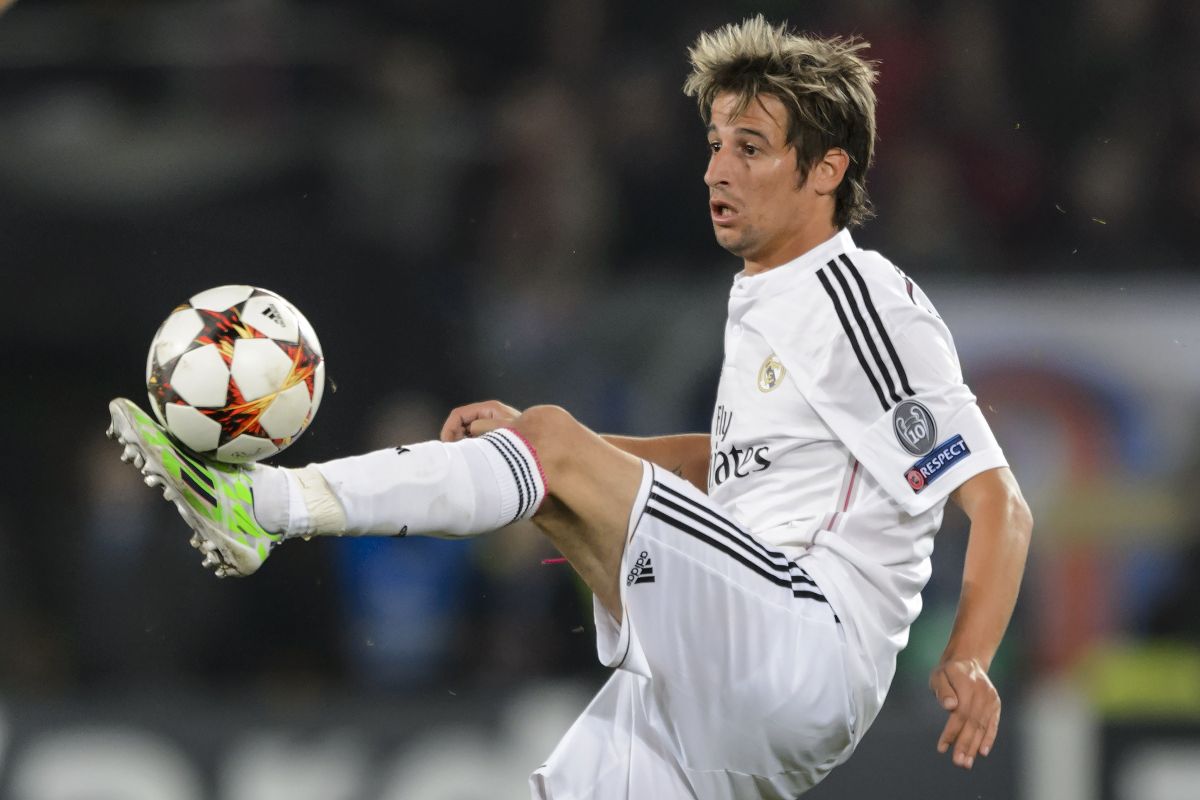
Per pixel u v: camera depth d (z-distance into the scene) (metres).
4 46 32.88
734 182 12.01
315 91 33.59
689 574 10.95
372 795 20.89
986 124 33.31
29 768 20.78
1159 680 25.55
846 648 11.29
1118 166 33.19
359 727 21.09
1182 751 20.95
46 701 21.02
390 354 29.73
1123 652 26.03
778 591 11.13
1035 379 27.94
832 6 34.31
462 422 12.20
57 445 29.38
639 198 32.94
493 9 36.12
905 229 31.89
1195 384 27.55
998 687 25.47
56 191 31.58
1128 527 26.78
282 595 25.73
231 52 33.44
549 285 31.73
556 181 32.91
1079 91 33.62
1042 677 26.02
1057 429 27.67
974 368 28.09
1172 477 27.08
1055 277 30.20
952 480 11.44
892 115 33.06
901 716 21.22
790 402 11.66
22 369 29.84
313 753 20.97
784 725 11.27
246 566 10.21
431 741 21.09
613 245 32.69
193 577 26.02
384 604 25.81
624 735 12.15
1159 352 27.78
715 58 12.29
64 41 33.06
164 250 30.58
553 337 30.19
